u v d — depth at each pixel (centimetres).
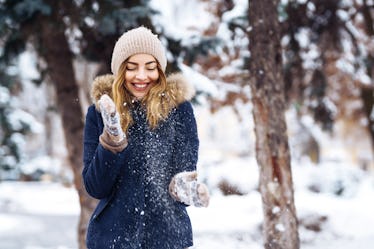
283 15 812
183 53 761
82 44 782
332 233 1034
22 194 1916
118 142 241
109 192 257
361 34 1202
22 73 1341
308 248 904
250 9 543
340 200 1362
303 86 1046
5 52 760
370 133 1539
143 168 258
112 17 680
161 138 261
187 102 272
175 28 761
